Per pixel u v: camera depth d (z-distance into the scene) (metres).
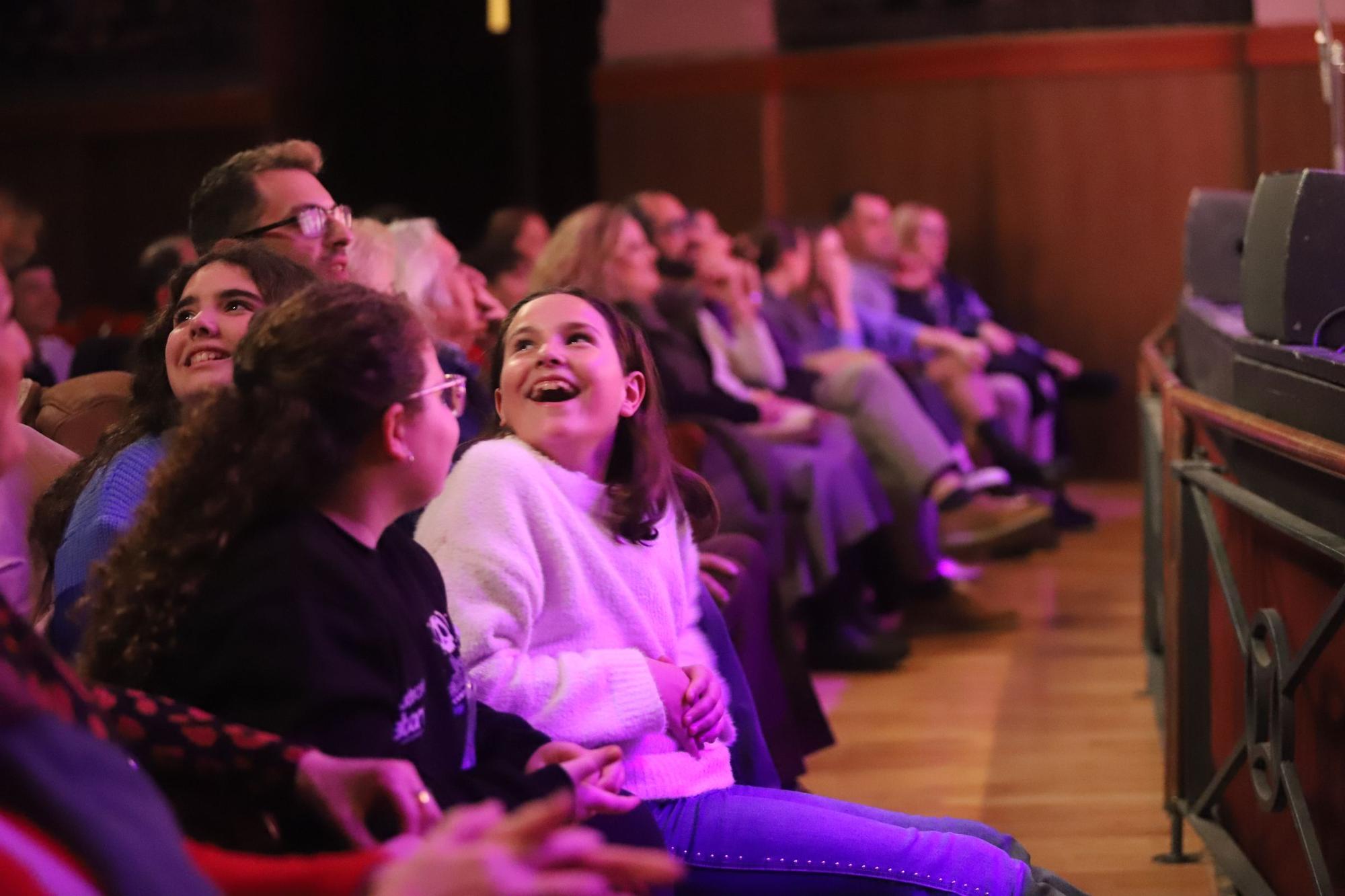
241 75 8.09
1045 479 6.44
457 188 9.15
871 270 6.62
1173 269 7.55
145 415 1.89
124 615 1.31
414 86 9.03
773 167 7.90
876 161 7.84
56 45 8.27
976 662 4.38
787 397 4.89
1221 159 7.42
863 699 4.03
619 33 8.01
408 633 1.39
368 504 1.40
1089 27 7.55
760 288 5.67
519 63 9.04
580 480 1.88
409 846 1.13
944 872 1.86
